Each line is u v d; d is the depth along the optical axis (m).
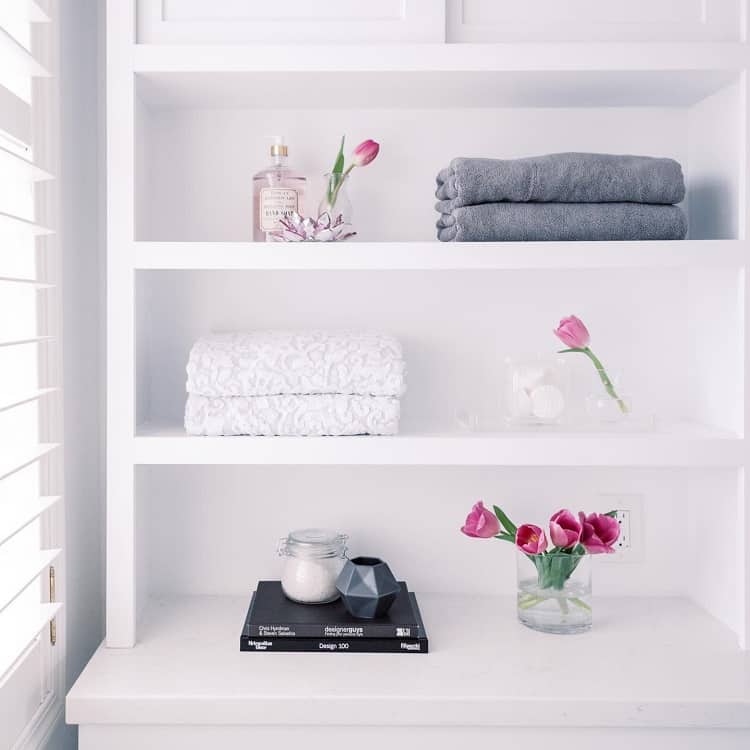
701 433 1.23
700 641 1.21
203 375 1.19
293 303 1.42
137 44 1.17
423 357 1.42
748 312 1.18
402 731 1.05
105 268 1.43
